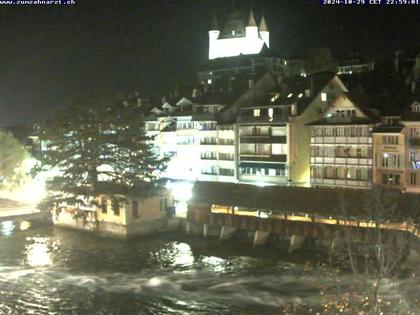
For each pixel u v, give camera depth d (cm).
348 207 6069
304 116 8844
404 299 4169
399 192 6269
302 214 6494
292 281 5419
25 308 4900
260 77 10562
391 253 3778
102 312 4797
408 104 8038
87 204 7962
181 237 7438
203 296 5125
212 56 15875
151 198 7712
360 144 7931
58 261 6397
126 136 8250
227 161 9706
